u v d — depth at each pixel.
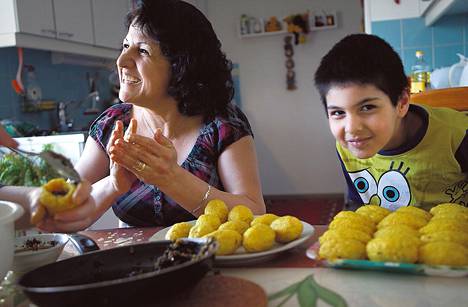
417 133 1.16
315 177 4.46
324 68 1.05
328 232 0.69
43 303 0.51
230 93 1.37
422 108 1.18
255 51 4.38
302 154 4.45
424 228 0.68
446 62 2.62
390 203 1.26
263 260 0.72
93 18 2.78
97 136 1.37
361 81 0.97
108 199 1.00
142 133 1.34
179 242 0.65
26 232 0.90
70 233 0.83
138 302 0.53
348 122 1.00
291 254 0.76
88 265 0.63
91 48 2.79
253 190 1.21
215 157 1.26
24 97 2.72
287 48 4.29
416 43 2.63
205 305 0.55
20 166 0.79
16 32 2.17
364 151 1.02
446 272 0.61
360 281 0.62
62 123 2.90
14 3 2.15
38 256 0.72
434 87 2.28
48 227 0.69
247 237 0.71
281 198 4.53
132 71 1.21
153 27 1.17
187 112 1.27
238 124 1.28
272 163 4.50
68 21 2.54
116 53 3.05
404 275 0.64
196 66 1.23
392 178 1.23
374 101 0.98
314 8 4.22
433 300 0.55
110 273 0.63
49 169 0.75
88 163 1.36
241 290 0.59
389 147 1.19
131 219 1.26
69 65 3.16
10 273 0.65
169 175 1.00
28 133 2.43
